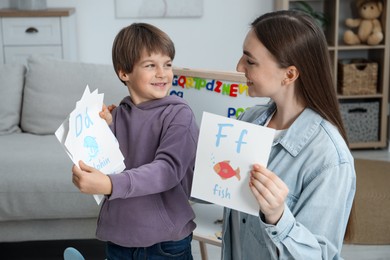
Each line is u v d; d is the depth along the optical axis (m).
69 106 3.39
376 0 4.59
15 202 2.80
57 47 4.43
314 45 1.33
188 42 4.89
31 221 2.87
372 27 4.58
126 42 1.68
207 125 1.32
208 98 2.46
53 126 3.40
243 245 1.48
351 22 4.65
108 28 4.83
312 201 1.30
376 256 2.99
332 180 1.30
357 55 4.94
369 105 4.64
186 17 4.84
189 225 1.77
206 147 1.33
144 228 1.70
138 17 4.81
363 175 3.92
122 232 1.71
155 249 1.76
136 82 1.70
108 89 3.36
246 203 1.29
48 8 4.63
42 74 3.43
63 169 2.86
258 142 1.28
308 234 1.26
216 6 4.85
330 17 4.68
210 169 1.33
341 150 1.32
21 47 4.41
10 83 3.48
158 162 1.57
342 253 3.03
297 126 1.38
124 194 1.48
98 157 1.52
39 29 4.39
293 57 1.31
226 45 4.93
